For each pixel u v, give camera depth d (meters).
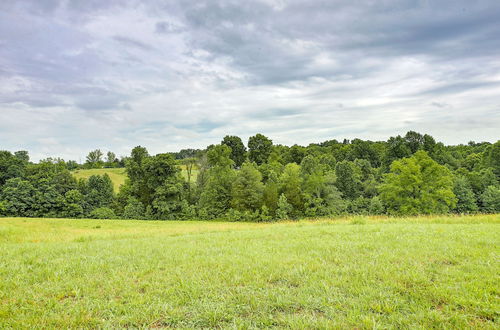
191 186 73.31
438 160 73.06
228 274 6.31
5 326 4.16
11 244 11.98
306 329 3.92
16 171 66.00
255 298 4.93
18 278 6.30
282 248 9.01
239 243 10.30
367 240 9.64
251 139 94.25
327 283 5.54
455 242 8.66
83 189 72.31
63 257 8.48
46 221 39.59
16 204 58.78
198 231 16.95
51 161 73.44
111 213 62.06
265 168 76.44
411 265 6.39
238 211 57.81
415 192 46.59
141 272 6.61
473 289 4.94
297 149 91.44
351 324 3.99
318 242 9.67
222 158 65.06
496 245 8.02
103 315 4.54
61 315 4.53
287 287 5.50
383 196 51.16
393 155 74.75
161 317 4.44
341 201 56.88
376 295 4.87
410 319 4.05
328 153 95.94
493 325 3.81
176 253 8.67
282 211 54.47
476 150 87.94
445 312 4.20
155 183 63.34
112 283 5.96
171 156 65.38
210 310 4.51
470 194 53.38
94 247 10.30
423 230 11.42
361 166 75.31
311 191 57.69
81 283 6.00
